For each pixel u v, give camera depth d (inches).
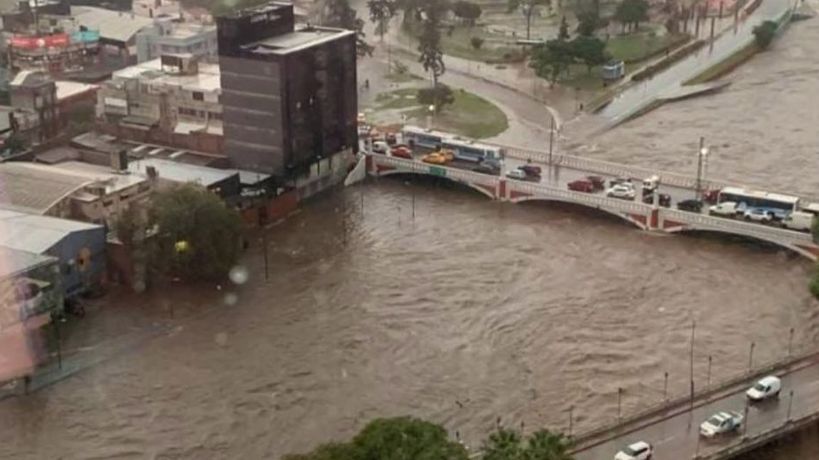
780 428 5994.1
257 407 6594.5
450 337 7396.7
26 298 7298.2
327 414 6505.9
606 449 5890.8
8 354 7145.7
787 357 6835.6
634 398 6560.0
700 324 7490.2
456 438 6161.4
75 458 6136.8
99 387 6850.4
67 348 7322.8
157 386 6850.4
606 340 7298.2
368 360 7111.2
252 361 7126.0
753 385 6378.0
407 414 6471.5
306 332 7495.1
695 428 6053.2
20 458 6151.6
